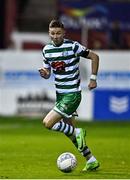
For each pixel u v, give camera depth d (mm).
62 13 78375
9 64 67062
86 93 66438
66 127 29281
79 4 78250
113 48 78312
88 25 78125
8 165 33031
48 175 28797
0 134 53875
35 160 35406
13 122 64750
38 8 86375
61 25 29156
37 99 67375
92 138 50469
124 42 78438
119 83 66625
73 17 78250
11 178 27766
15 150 41031
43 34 82500
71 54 29250
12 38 82500
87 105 66625
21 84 67375
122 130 58156
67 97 29312
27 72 67188
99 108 66688
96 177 28047
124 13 78438
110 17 78375
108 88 66500
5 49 82438
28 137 51188
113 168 31641
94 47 78125
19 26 84812
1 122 64625
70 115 29438
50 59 29391
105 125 62688
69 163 29094
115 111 66875
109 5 78312
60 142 47125
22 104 67500
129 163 34031
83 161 34719
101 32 78250
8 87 67375
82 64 65812
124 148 42719
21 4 85438
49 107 67438
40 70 29766
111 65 66438
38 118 67312
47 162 34438
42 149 41844
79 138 29344
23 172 30109
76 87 29438
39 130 57844
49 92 67312
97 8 78250
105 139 49562
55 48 29281
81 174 29000
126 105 66812
